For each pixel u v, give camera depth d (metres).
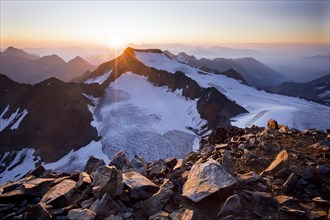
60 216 8.09
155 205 8.38
